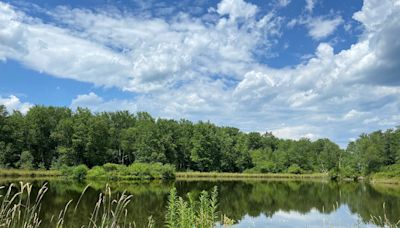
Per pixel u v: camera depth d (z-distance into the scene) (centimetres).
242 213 2838
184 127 11025
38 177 6253
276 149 13550
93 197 3247
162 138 9381
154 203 3109
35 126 8169
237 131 13412
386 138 10094
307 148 12788
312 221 2431
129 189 4603
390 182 8062
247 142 12925
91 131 8356
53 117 8856
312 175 10400
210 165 10269
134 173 7125
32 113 8306
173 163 9694
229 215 2697
